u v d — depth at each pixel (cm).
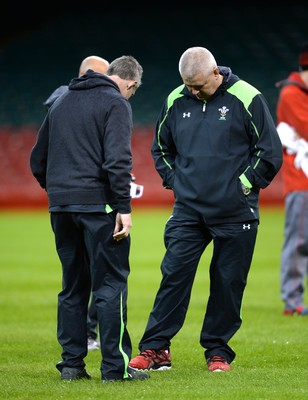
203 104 2212
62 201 2036
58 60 14300
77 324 2086
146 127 12356
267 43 14038
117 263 2028
